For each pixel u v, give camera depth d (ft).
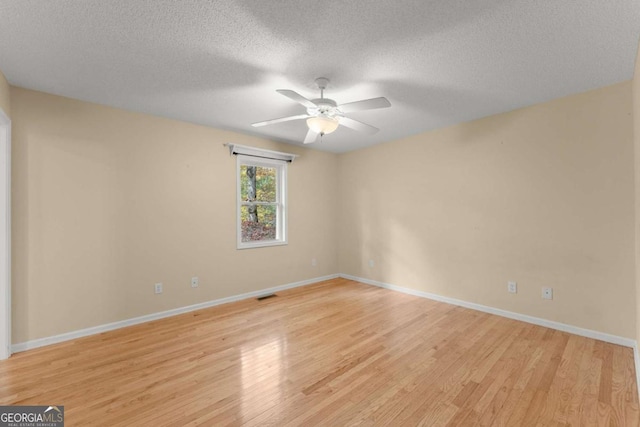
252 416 5.54
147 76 7.74
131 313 10.14
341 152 16.81
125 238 10.05
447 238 12.34
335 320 10.43
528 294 10.12
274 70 7.44
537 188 9.87
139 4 5.08
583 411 5.64
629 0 5.02
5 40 6.10
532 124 9.92
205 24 5.66
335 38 6.13
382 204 14.89
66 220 8.95
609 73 7.74
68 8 5.16
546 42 6.29
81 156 9.23
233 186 12.85
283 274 14.67
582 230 9.00
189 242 11.57
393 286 14.49
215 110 10.24
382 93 8.84
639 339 7.16
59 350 8.21
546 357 7.69
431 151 12.82
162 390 6.35
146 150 10.53
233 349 8.24
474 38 6.15
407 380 6.70
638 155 7.04
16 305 8.15
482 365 7.32
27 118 8.37
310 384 6.56
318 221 16.29
